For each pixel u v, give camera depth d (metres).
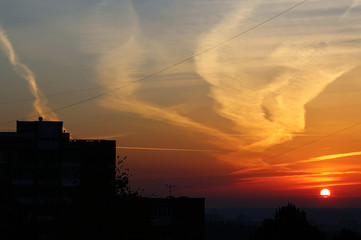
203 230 111.06
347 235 91.31
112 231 46.53
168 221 108.12
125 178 48.31
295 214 90.75
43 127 99.19
